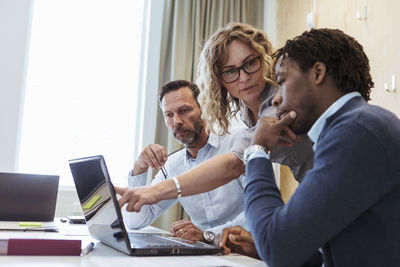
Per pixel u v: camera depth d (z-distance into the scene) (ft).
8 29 9.61
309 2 9.11
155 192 3.92
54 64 10.46
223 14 10.77
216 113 5.26
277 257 2.56
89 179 3.87
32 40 10.32
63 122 10.37
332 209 2.44
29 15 9.94
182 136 6.14
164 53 10.52
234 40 4.86
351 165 2.44
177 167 6.57
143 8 11.15
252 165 3.06
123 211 6.79
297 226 2.50
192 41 10.44
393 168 2.42
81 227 5.78
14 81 9.55
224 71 4.94
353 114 2.59
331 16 8.25
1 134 9.37
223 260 3.38
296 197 2.60
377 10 6.81
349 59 2.88
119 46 11.03
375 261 2.46
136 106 10.87
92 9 10.91
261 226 2.68
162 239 4.29
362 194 2.42
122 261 3.08
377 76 6.79
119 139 10.79
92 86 10.71
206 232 4.60
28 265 2.73
